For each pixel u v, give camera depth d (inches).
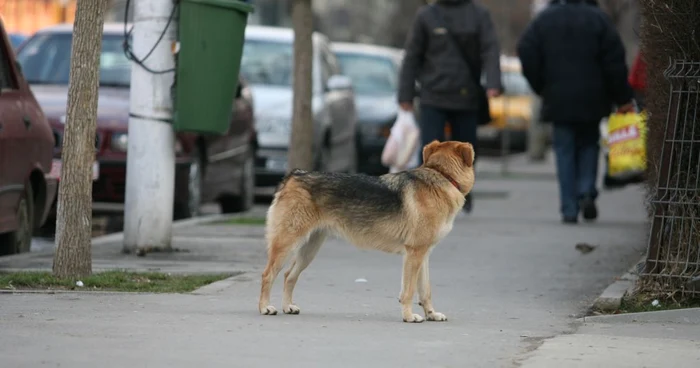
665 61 459.2
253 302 458.0
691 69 448.5
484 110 792.9
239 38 586.6
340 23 2751.0
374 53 1242.6
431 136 767.7
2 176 555.8
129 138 590.6
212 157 795.4
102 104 721.0
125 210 593.0
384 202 425.1
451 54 761.6
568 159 800.9
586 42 778.8
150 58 582.2
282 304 440.1
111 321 405.1
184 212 749.3
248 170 876.6
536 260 606.9
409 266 424.5
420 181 426.3
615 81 781.3
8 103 573.6
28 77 781.3
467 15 763.4
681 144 450.3
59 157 679.1
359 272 550.3
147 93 584.1
